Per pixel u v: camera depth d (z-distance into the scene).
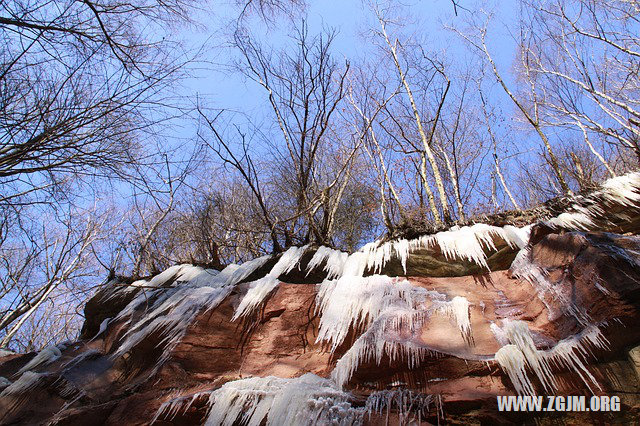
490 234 6.32
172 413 4.66
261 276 7.16
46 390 5.59
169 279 7.45
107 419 4.95
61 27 5.96
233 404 4.51
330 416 4.10
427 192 9.05
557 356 4.04
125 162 6.39
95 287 7.59
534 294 4.98
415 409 4.05
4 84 5.64
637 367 3.76
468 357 4.33
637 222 6.26
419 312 5.02
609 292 4.23
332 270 6.77
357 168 10.64
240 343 5.64
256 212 8.93
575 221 6.39
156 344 5.79
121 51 6.27
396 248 6.73
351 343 5.21
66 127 6.00
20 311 9.38
